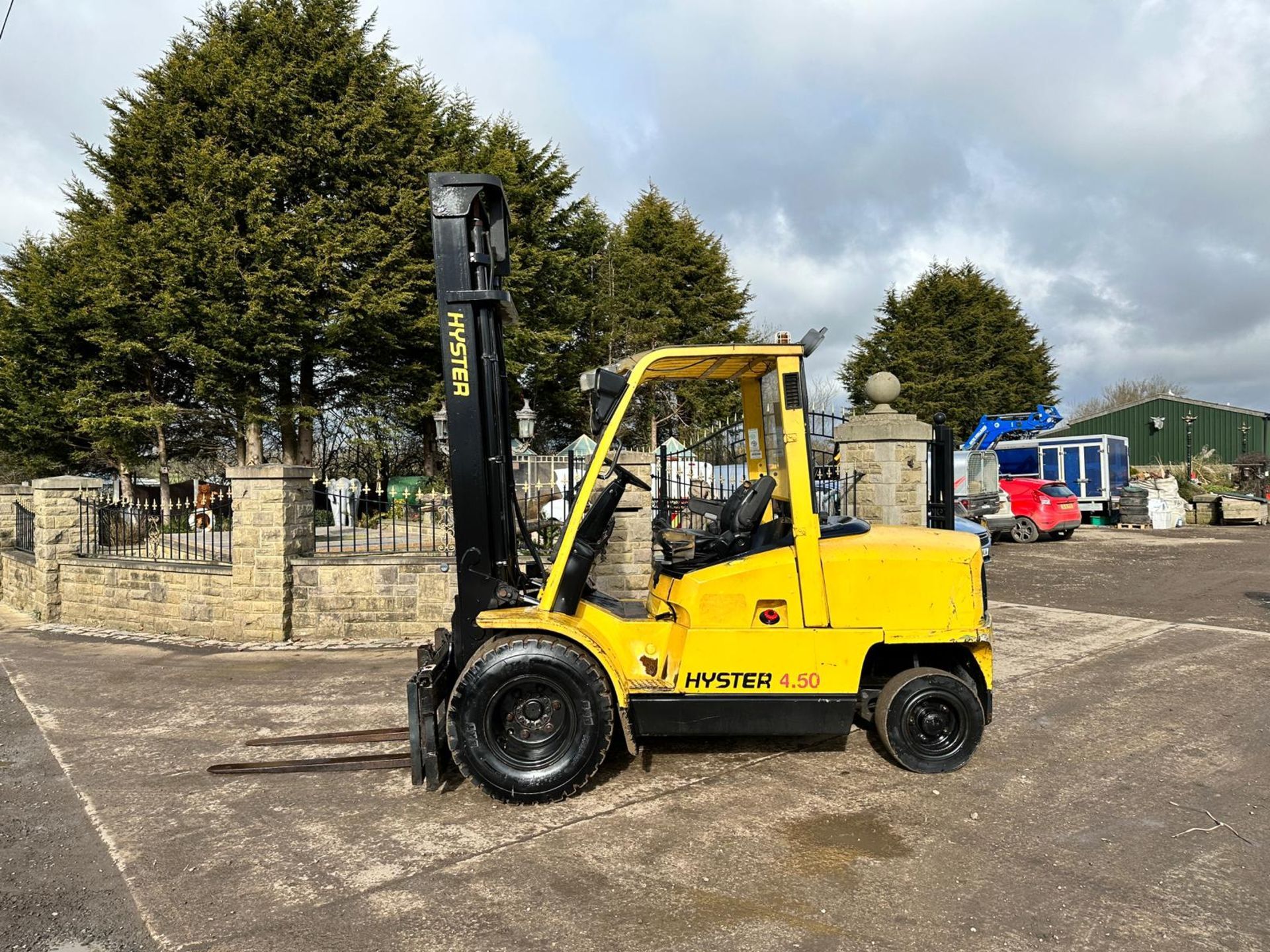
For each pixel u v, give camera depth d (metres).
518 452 15.39
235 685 6.96
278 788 4.70
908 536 4.94
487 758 4.30
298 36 19.02
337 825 4.19
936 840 3.93
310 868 3.73
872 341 38.47
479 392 4.71
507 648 4.30
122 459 21.20
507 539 4.89
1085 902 3.36
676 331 29.62
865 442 10.22
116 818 4.32
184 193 18.53
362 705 6.30
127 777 4.89
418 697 4.59
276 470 8.51
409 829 4.13
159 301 17.48
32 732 5.81
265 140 18.83
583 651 4.52
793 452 4.65
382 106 19.55
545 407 26.39
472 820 4.22
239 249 17.52
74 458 22.53
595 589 5.55
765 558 4.59
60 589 10.11
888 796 4.46
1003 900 3.37
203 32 19.61
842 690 4.59
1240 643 8.22
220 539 10.58
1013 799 4.41
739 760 5.02
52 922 3.30
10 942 3.15
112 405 19.42
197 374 19.27
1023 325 39.38
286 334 18.22
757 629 4.56
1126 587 12.12
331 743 5.44
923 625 4.64
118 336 18.59
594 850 3.86
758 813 4.25
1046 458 25.12
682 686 4.54
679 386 20.12
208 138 18.05
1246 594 11.38
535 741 4.41
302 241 18.16
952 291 36.78
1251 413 32.81
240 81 18.27
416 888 3.53
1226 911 3.28
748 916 3.26
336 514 11.66
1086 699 6.29
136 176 18.86
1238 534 21.27
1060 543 19.02
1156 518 23.28
